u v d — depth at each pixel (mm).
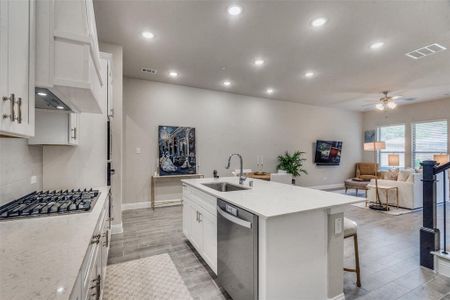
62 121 2047
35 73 1182
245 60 3973
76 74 1265
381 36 3133
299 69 4387
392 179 5598
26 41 1075
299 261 1647
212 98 5883
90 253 1117
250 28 2961
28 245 981
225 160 6051
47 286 679
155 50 3586
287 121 7133
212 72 4566
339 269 1856
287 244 1590
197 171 5629
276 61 3996
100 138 2557
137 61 4020
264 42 3322
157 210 4773
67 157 2420
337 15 2662
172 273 2326
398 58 3854
